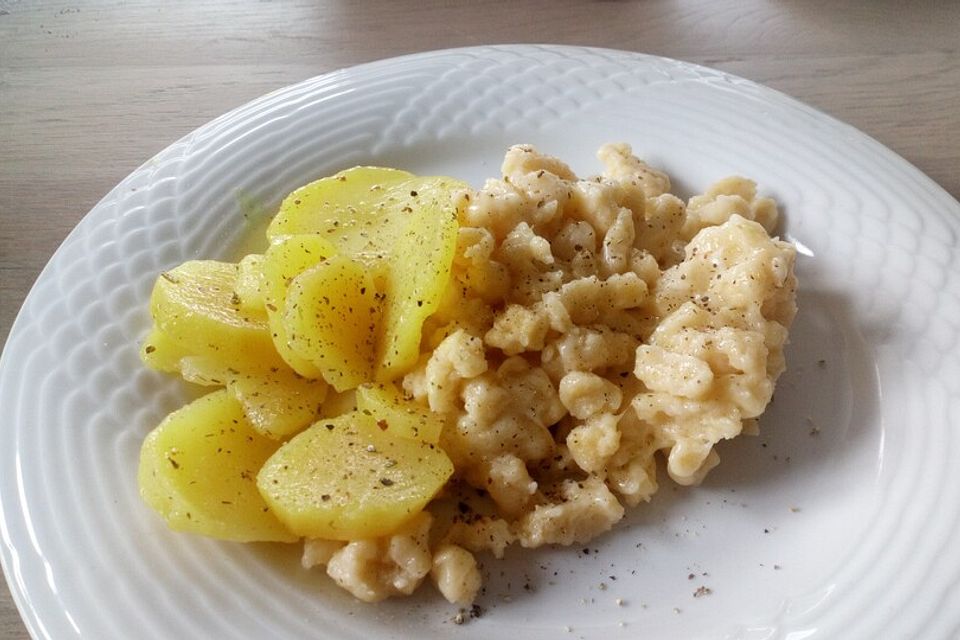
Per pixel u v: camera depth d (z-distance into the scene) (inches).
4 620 8.4
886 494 9.0
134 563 8.4
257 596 8.4
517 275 10.2
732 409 9.2
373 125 13.2
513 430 9.4
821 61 15.0
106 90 15.0
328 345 9.3
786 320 10.3
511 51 14.2
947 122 13.6
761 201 11.7
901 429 9.5
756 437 9.8
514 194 10.4
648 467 9.4
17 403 9.6
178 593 8.2
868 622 7.9
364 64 14.3
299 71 15.4
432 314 9.7
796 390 10.2
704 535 9.0
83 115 14.4
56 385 9.9
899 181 11.7
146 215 11.8
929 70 14.7
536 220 10.4
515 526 9.1
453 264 9.9
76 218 12.6
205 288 10.3
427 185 11.5
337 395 9.8
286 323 9.3
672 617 8.4
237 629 8.1
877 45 15.4
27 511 8.7
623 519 9.3
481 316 9.9
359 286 9.7
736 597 8.5
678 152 12.7
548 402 9.6
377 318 9.8
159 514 8.8
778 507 9.2
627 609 8.5
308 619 8.3
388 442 9.1
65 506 8.8
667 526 9.2
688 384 9.0
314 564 8.7
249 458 9.2
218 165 12.5
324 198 11.4
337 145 13.0
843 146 12.3
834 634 7.8
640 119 13.1
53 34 16.3
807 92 14.3
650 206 11.2
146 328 10.7
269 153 12.7
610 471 9.4
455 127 13.2
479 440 9.3
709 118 13.0
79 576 8.2
